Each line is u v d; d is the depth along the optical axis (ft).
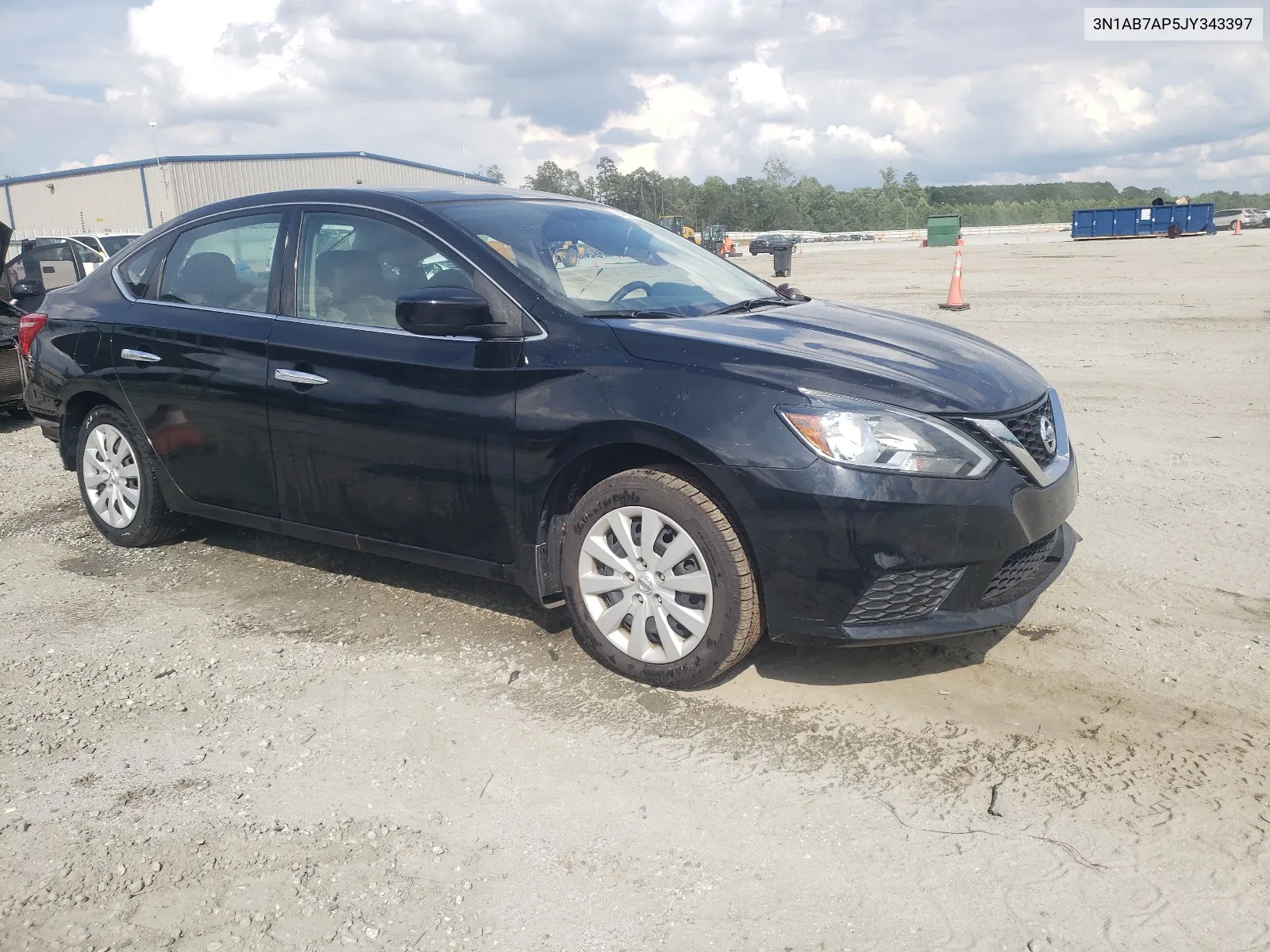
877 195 463.83
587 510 12.19
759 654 12.85
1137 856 8.82
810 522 10.66
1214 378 29.71
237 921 8.35
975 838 9.14
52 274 40.47
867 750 10.62
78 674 12.91
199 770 10.65
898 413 10.69
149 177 185.57
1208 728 10.82
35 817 9.89
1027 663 12.37
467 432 12.59
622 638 12.26
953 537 10.69
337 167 201.67
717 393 11.10
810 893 8.51
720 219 425.69
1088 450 22.25
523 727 11.29
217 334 14.93
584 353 11.91
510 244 13.33
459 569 13.37
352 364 13.48
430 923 8.29
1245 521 17.24
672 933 8.11
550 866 8.97
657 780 10.22
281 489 14.71
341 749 10.98
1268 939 7.82
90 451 17.40
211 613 14.75
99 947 8.09
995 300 54.54
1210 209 162.81
